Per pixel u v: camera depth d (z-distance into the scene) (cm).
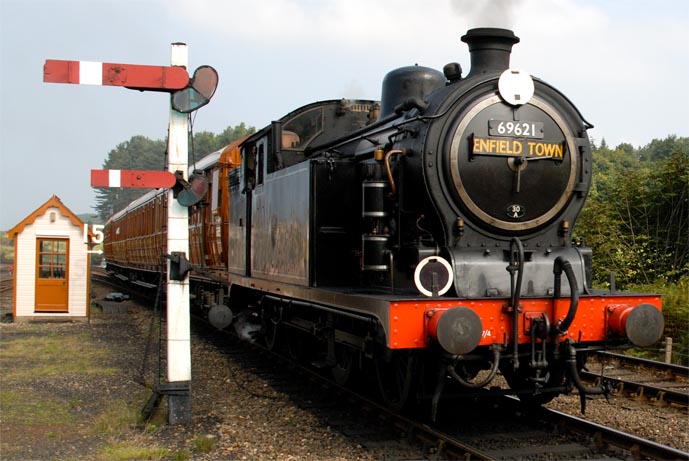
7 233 1611
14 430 657
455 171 621
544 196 651
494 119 635
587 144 673
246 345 1209
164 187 687
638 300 634
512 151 636
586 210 1698
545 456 571
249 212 1090
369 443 607
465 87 636
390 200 690
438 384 584
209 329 1455
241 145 1122
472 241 636
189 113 696
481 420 688
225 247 1325
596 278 1625
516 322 588
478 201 631
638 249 1650
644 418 720
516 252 636
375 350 641
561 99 669
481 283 614
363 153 770
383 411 684
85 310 1620
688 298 1225
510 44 681
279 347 1098
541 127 648
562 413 663
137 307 1961
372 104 1030
